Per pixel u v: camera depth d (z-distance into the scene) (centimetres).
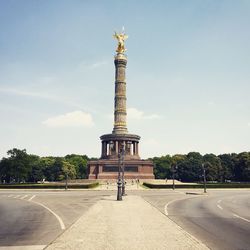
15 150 13362
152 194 6278
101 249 1577
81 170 18450
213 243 1753
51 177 17088
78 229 2142
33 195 6066
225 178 16388
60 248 1602
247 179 14988
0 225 2439
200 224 2428
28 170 13375
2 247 1681
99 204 3919
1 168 13225
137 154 12481
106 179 11425
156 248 1595
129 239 1808
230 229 2211
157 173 18038
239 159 15225
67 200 4781
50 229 2250
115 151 12012
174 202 4409
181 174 16000
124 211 3175
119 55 12169
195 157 18188
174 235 1920
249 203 4350
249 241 1809
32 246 1703
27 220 2703
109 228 2173
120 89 12112
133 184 10431
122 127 12069
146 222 2434
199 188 9119
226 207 3775
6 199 5109
